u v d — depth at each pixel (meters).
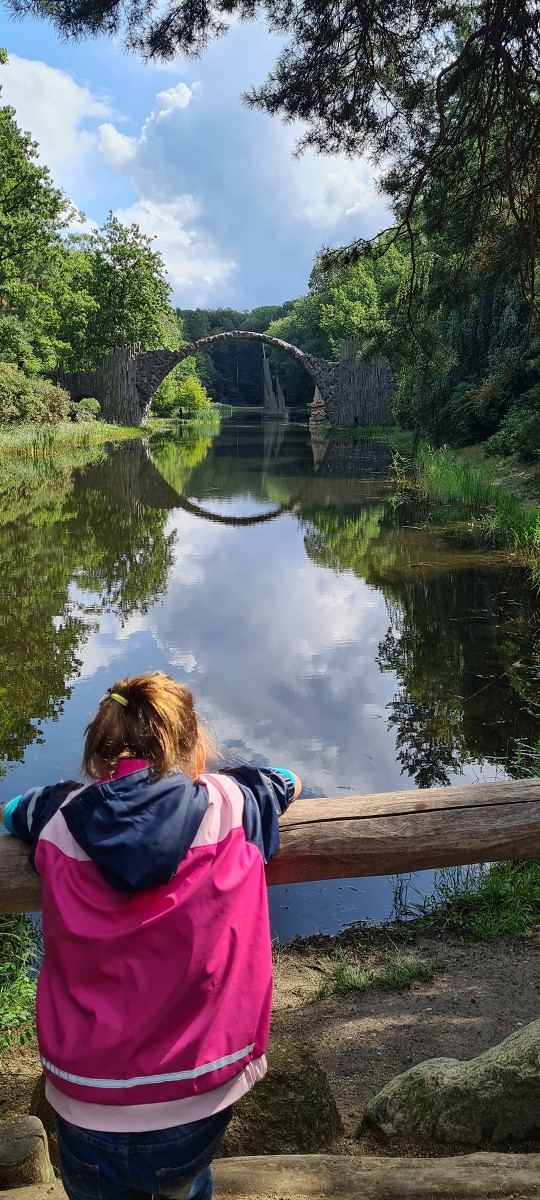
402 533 16.38
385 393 51.72
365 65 6.86
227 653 8.76
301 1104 2.60
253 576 12.71
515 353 22.34
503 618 10.07
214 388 150.50
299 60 6.80
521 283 8.83
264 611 10.51
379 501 21.52
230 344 152.12
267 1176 2.03
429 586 11.80
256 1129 2.53
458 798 2.07
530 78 6.71
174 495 23.08
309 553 14.58
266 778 1.68
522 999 3.75
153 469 30.39
